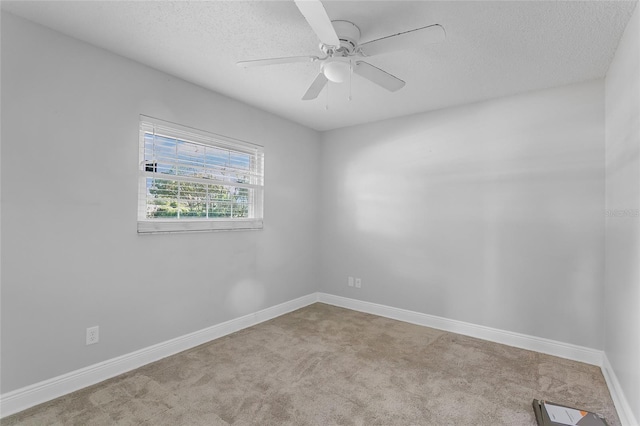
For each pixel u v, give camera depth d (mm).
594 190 2541
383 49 1738
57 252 2000
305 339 2936
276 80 2676
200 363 2449
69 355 2051
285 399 1996
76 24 1923
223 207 3076
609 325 2312
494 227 2977
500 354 2668
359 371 2352
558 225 2684
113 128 2252
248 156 3303
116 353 2273
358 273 3846
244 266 3211
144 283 2432
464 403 1977
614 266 2189
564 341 2639
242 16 1830
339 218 4008
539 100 2777
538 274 2764
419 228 3410
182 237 2686
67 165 2037
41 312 1939
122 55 2287
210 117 2877
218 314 2963
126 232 2326
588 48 2092
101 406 1902
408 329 3227
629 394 1778
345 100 3078
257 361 2492
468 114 3123
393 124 3605
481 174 3049
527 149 2824
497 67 2379
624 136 1938
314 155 4105
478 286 3051
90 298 2143
